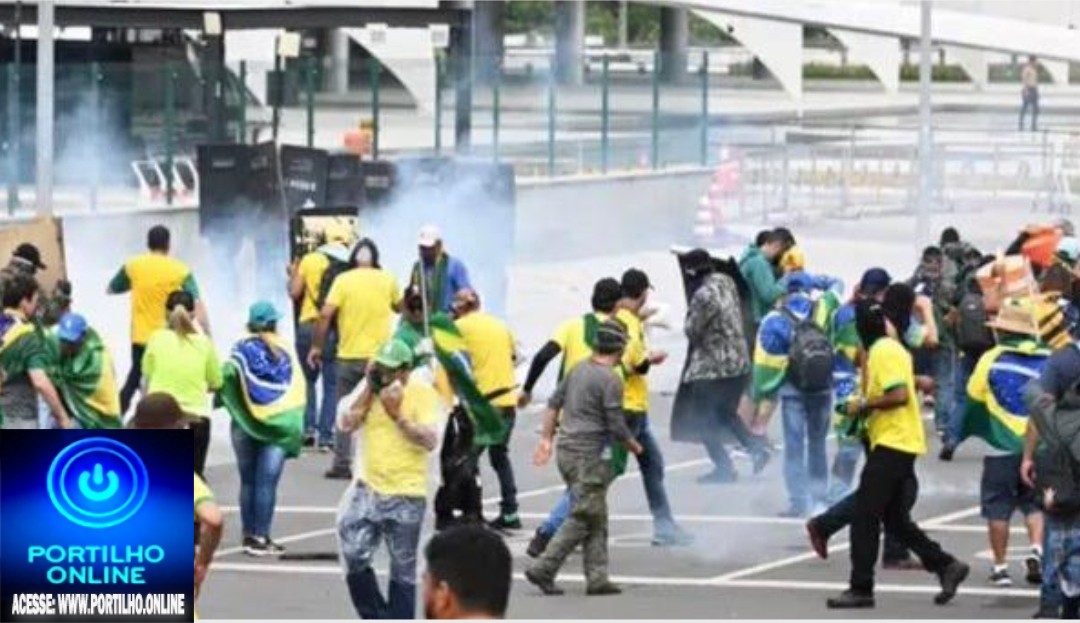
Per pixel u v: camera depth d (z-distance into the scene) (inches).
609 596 1240.8
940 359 1738.4
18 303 1295.5
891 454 1195.9
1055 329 1211.9
